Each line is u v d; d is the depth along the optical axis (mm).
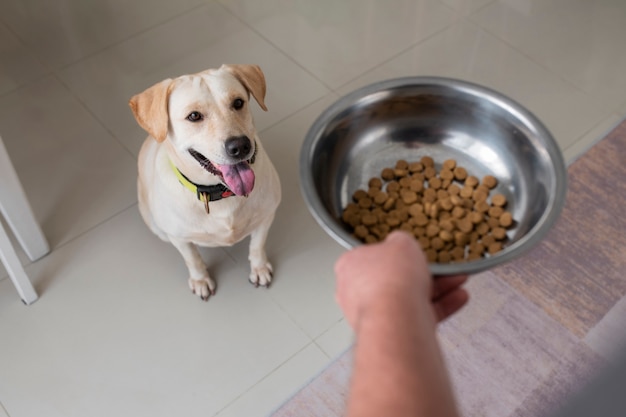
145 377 1771
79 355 1809
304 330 1852
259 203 1637
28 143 2230
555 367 1751
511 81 2420
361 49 2523
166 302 1906
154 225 1863
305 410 1692
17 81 2402
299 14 2643
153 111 1408
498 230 1404
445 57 2500
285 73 2439
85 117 2301
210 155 1398
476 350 1779
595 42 2553
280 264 1978
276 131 2271
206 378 1768
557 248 1976
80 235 2035
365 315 527
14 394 1740
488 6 2666
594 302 1870
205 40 2547
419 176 1544
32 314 1879
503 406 1685
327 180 1362
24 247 1929
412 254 583
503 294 1883
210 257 1996
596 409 375
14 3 2650
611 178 2141
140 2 2664
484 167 1476
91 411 1717
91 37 2547
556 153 1216
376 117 1434
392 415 456
